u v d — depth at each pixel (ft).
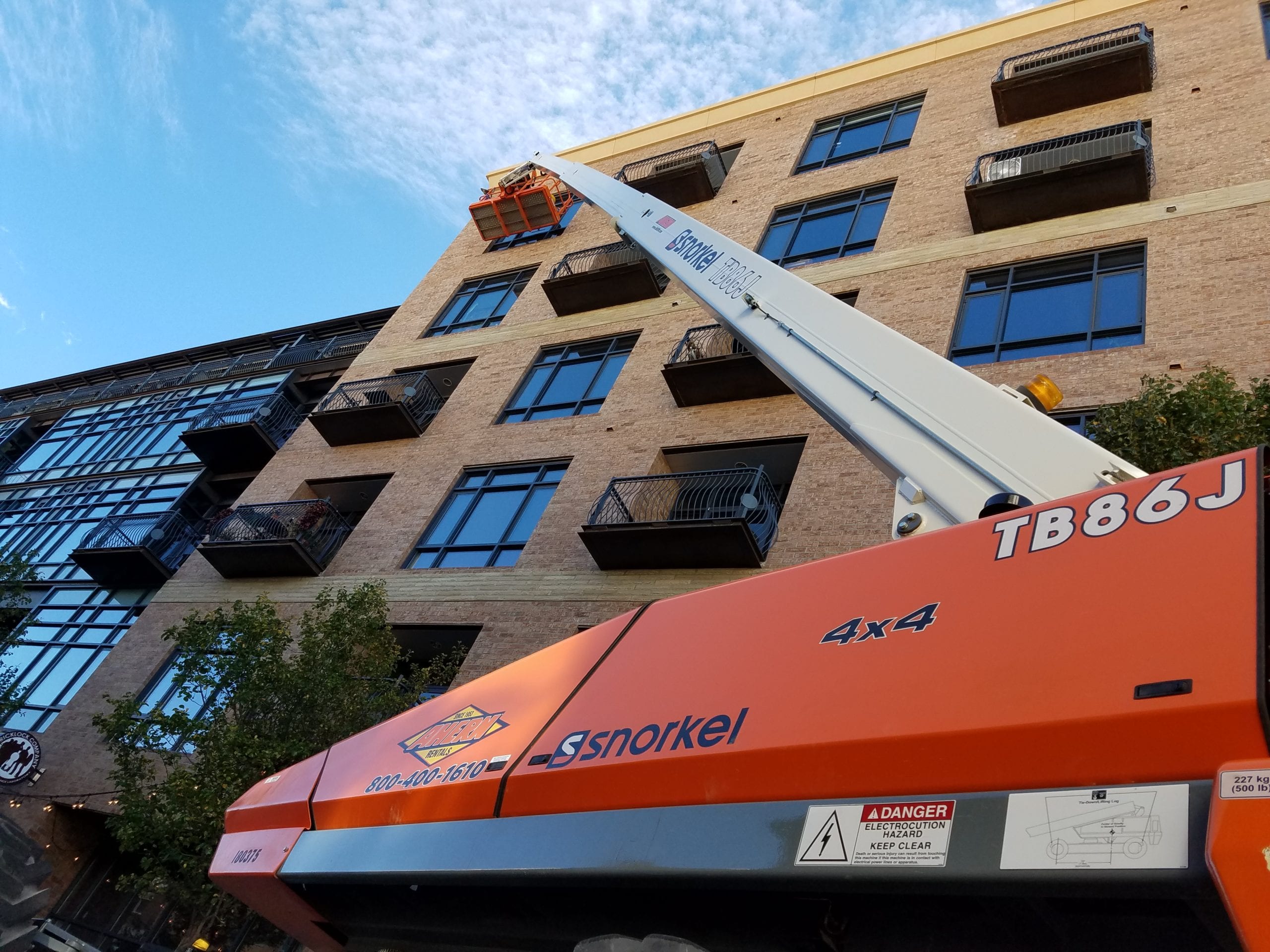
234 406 98.02
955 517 14.96
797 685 12.60
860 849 10.40
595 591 49.70
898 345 18.76
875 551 13.60
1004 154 57.26
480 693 19.51
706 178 73.61
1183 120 54.13
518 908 15.70
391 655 47.75
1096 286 48.42
